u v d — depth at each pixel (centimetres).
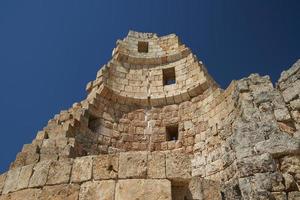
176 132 1559
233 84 1356
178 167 623
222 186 788
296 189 681
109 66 1794
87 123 1427
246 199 689
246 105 967
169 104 1631
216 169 1172
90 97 1614
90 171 648
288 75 960
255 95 987
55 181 655
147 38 2117
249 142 801
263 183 695
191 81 1684
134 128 1532
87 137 1375
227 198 747
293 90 917
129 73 1831
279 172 706
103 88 1619
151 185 602
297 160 732
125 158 646
